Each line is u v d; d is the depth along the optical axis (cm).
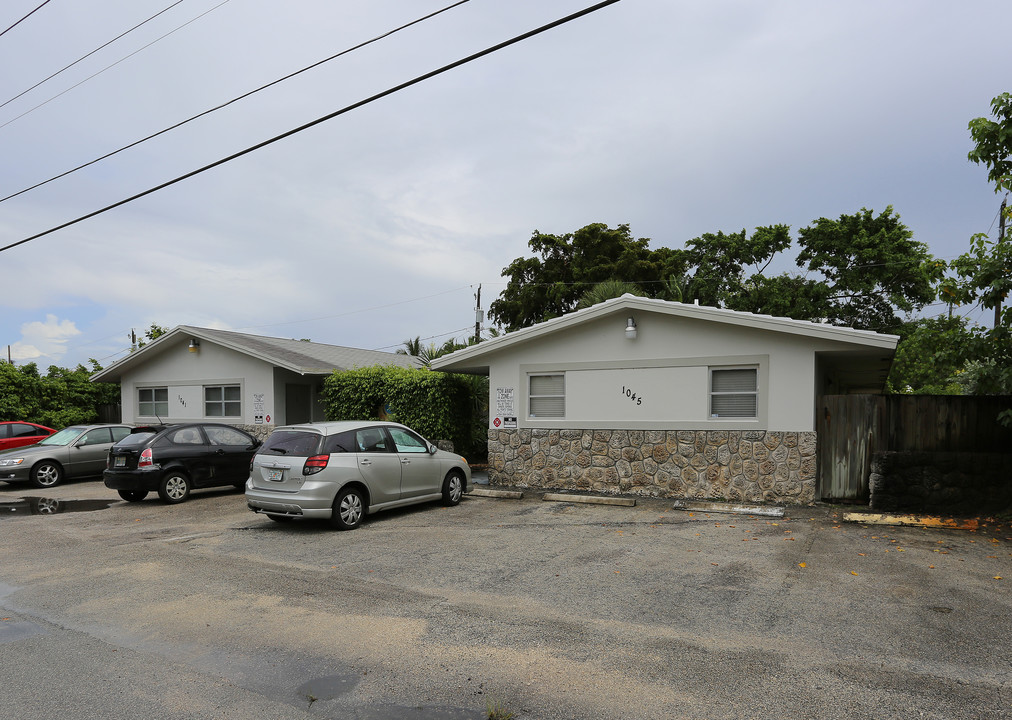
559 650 496
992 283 927
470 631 539
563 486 1327
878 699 411
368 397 1683
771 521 991
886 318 2786
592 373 1311
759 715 391
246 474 1362
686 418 1215
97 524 1052
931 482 1002
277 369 1878
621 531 934
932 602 601
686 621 558
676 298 2798
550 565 750
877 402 1101
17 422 1862
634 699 414
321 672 461
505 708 404
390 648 503
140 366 2156
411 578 704
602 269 3055
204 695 425
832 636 519
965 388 1363
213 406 1997
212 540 911
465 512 1100
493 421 1409
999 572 701
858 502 1108
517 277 3344
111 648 509
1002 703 405
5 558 820
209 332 1986
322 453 948
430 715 396
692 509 1094
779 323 1105
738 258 3027
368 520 1034
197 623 564
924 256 2647
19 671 464
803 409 1116
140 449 1230
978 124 944
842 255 2809
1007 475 982
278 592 655
